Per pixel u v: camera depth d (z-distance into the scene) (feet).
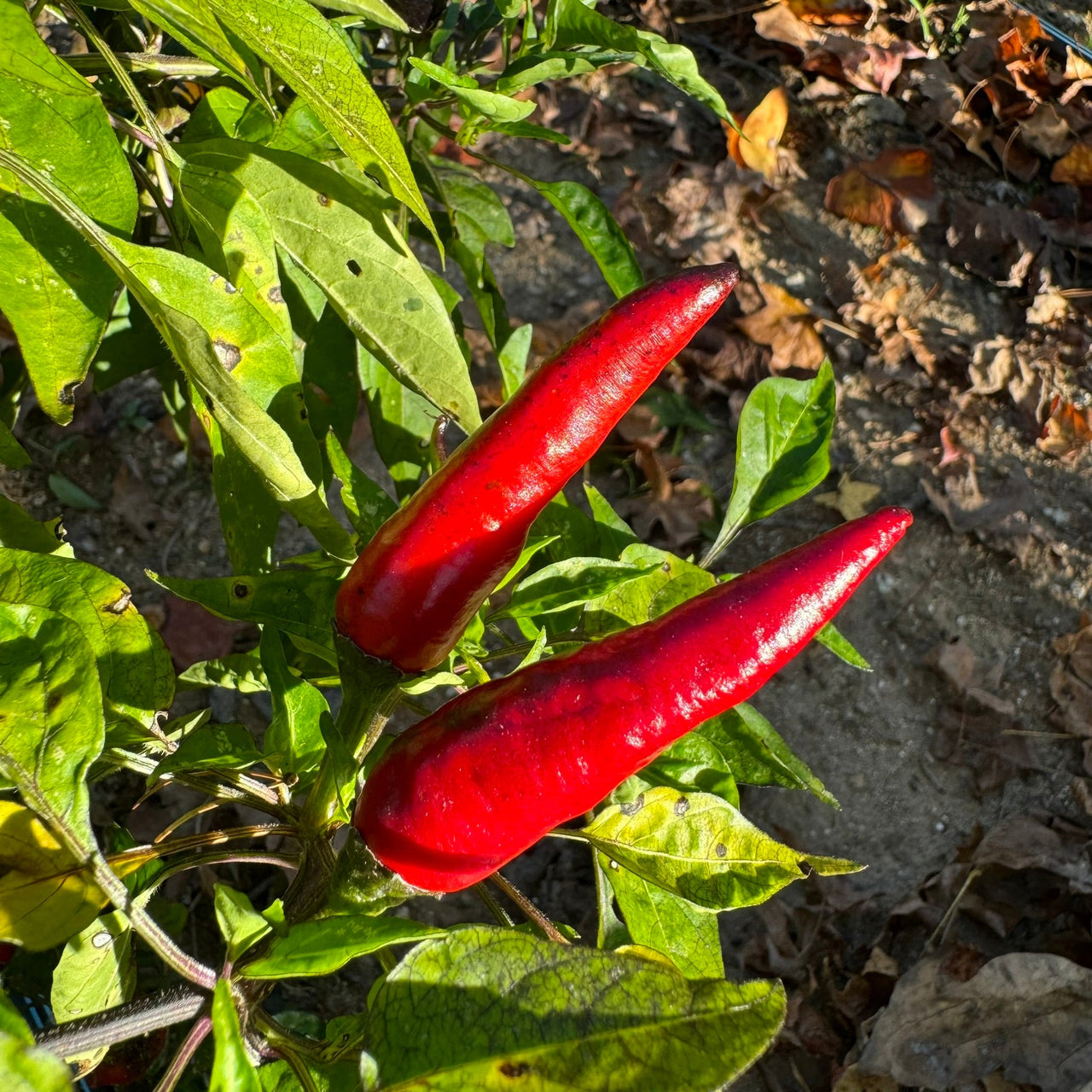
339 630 0.77
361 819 0.73
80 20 0.87
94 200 0.78
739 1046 0.62
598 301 2.47
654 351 0.70
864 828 2.02
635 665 0.68
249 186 0.98
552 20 1.13
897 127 2.63
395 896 0.75
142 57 1.07
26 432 2.23
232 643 2.10
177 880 1.92
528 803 0.69
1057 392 2.32
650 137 2.63
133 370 1.41
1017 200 2.55
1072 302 2.43
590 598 0.94
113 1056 1.27
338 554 0.81
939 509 2.23
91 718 0.72
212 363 0.69
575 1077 0.63
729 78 2.68
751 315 2.42
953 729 2.08
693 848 0.90
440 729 0.71
